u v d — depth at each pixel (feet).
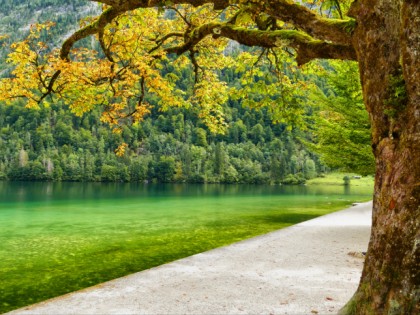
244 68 42.68
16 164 505.25
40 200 156.76
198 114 54.60
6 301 28.07
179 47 41.14
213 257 35.68
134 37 38.37
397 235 14.19
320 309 21.35
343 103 63.05
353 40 17.02
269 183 464.24
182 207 122.52
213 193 229.45
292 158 506.07
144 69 36.73
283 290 25.11
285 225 74.43
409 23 14.06
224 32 26.99
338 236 48.47
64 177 500.33
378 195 15.35
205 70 54.19
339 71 64.18
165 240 56.24
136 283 26.86
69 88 37.70
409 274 13.74
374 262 15.10
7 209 114.42
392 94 14.94
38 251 48.01
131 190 265.13
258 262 33.63
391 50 15.26
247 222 79.61
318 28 19.97
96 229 69.36
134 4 25.84
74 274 36.11
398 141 14.70
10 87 36.32
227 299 23.21
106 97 42.32
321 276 28.81
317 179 461.37
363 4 15.75
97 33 37.09
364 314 15.03
